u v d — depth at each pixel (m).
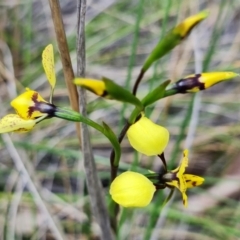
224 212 0.27
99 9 0.34
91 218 0.26
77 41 0.15
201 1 0.35
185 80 0.13
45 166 0.30
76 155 0.25
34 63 0.34
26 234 0.27
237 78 0.32
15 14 0.35
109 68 0.33
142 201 0.13
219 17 0.26
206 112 0.31
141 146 0.13
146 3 0.35
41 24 0.36
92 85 0.11
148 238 0.22
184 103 0.30
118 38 0.34
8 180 0.28
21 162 0.25
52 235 0.27
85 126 0.16
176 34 0.12
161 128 0.13
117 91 0.12
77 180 0.30
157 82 0.31
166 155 0.29
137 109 0.13
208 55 0.23
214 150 0.30
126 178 0.13
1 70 0.31
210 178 0.26
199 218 0.25
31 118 0.14
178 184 0.14
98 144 0.30
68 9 0.36
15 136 0.29
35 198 0.25
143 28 0.33
